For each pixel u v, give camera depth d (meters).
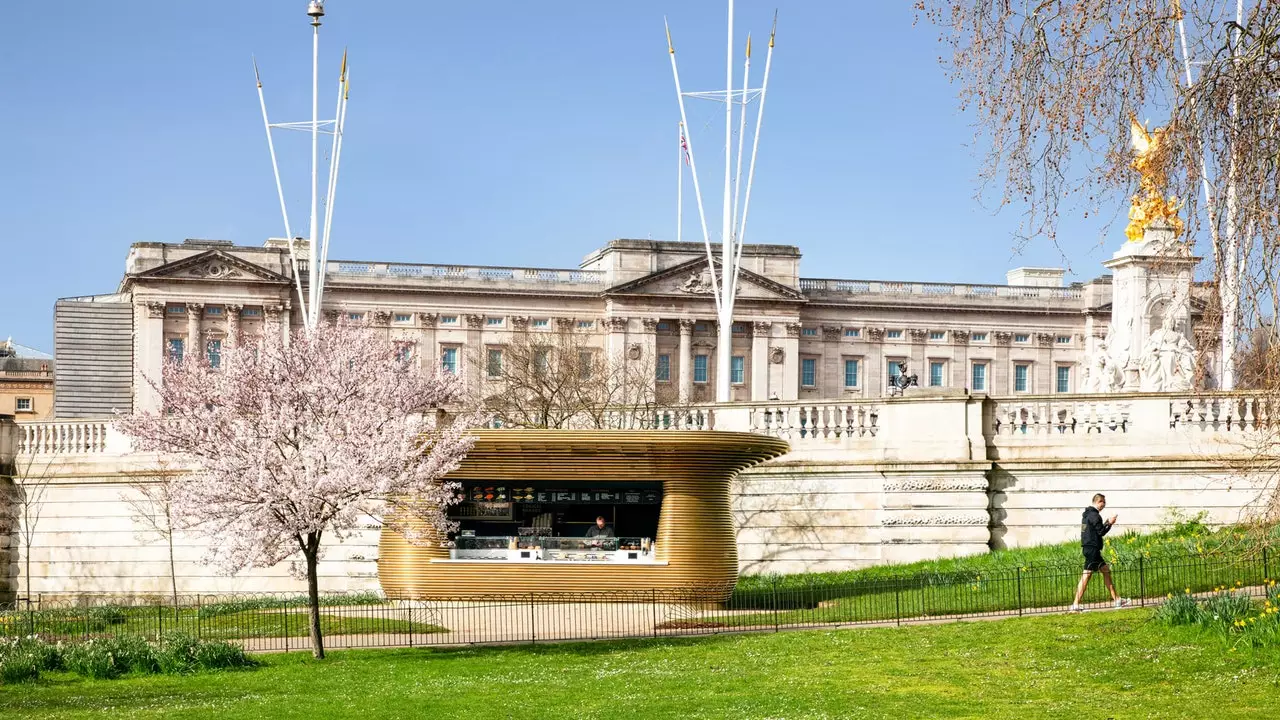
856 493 39.94
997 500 38.84
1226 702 19.94
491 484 36.34
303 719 21.23
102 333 108.94
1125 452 37.78
